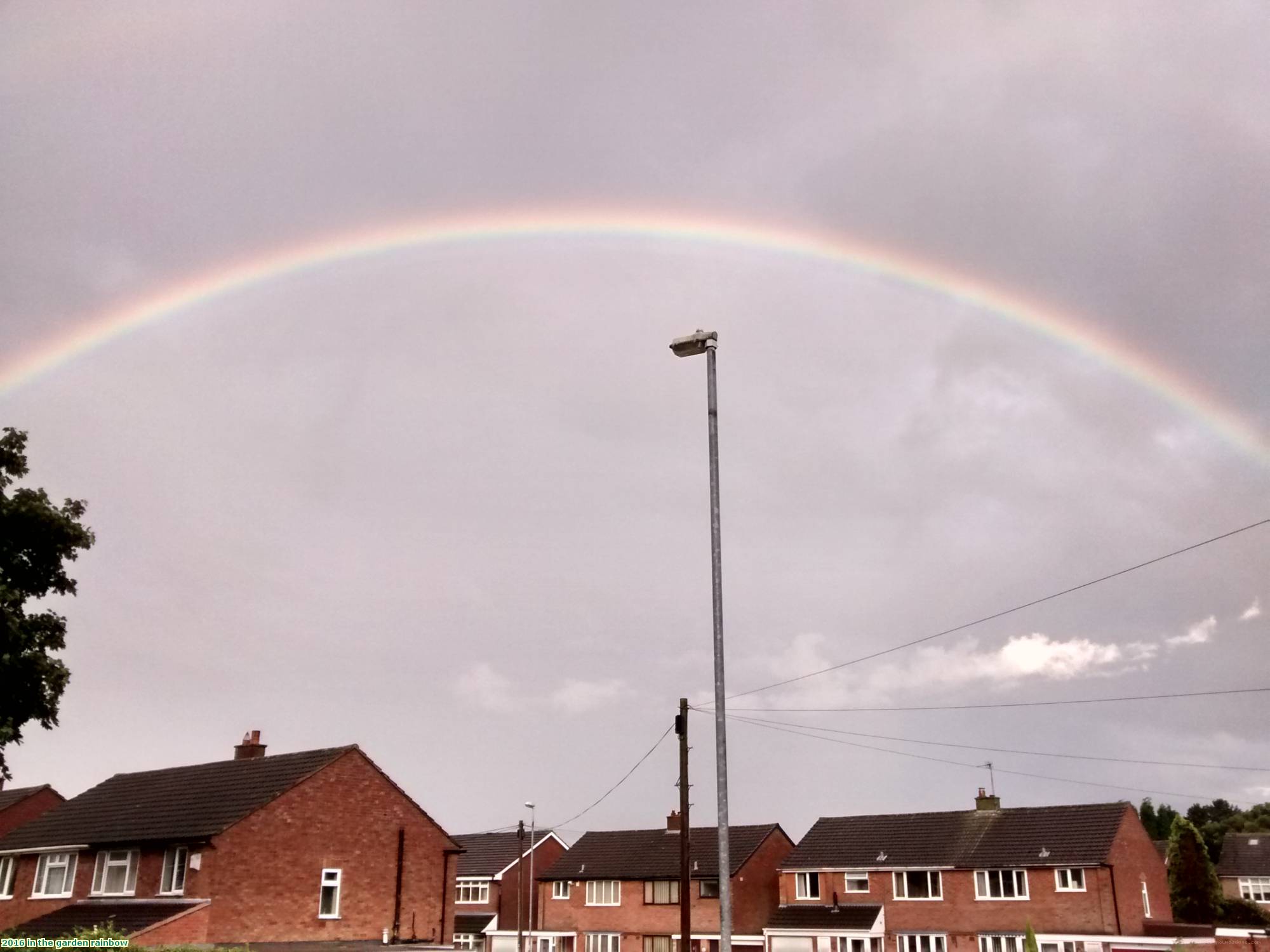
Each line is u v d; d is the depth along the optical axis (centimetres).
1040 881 5356
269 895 3728
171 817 4028
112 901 3931
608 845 7094
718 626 2056
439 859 4278
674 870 6456
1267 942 5000
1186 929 5094
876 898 5872
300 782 3912
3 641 2638
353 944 3859
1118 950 4956
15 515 2739
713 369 2186
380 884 4050
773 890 6512
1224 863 8512
